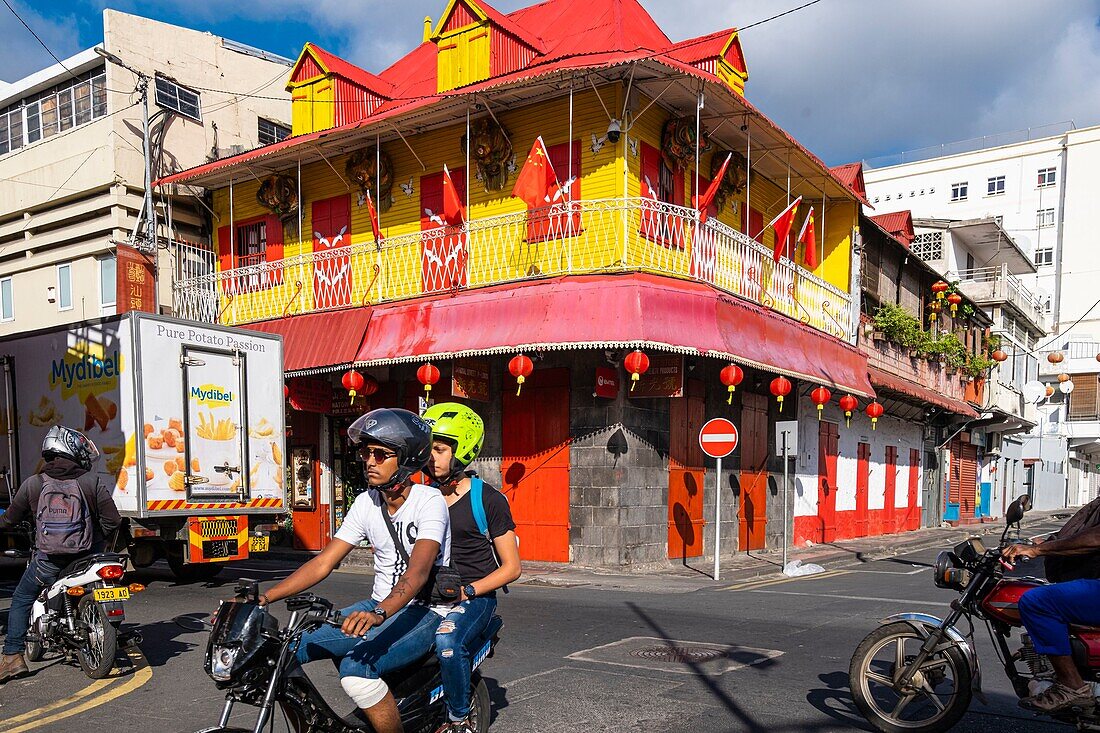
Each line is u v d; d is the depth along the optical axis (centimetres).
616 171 1380
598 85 1384
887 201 5841
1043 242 5369
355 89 1788
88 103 1917
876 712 490
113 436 985
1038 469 4678
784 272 1716
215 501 1033
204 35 2023
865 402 2105
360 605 357
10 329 2097
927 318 2747
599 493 1323
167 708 554
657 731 489
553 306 1250
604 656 681
